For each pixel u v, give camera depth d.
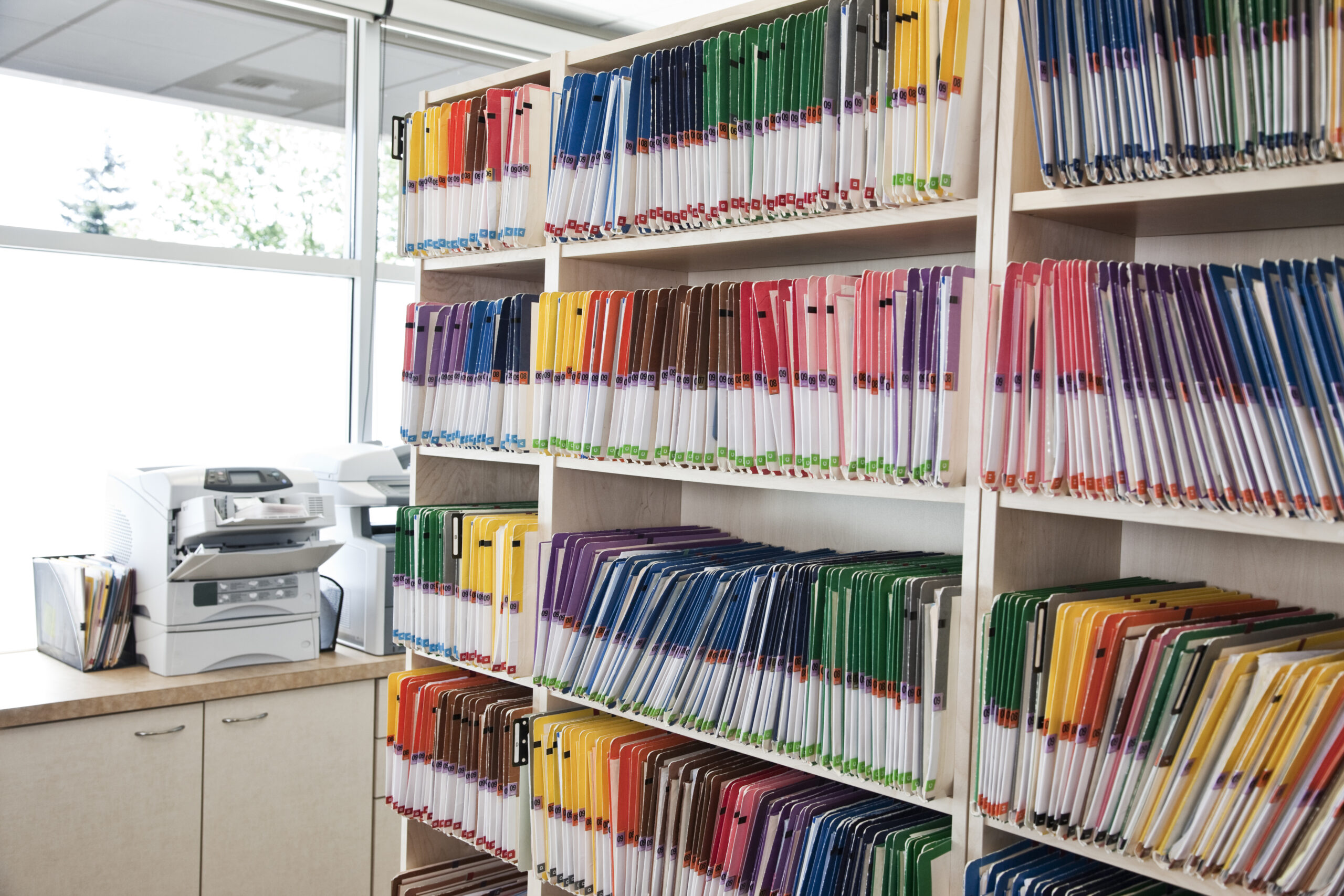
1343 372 1.16
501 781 2.21
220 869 2.91
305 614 3.15
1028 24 1.37
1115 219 1.50
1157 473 1.29
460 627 2.31
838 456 1.64
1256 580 1.55
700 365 1.84
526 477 2.79
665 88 1.88
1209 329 1.25
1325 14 1.14
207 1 3.63
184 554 2.89
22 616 3.37
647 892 1.92
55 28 3.33
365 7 3.84
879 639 1.57
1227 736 1.23
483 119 2.27
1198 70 1.24
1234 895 1.22
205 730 2.87
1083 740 1.33
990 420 1.43
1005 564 1.49
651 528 2.31
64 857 2.65
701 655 1.84
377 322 4.11
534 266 2.37
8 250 3.28
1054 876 1.43
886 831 1.59
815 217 1.69
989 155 1.47
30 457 3.36
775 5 1.71
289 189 3.86
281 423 3.91
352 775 3.16
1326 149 1.15
